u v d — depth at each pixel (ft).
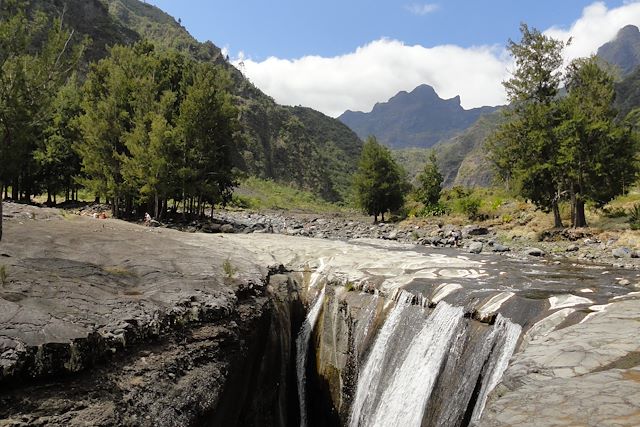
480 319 32.04
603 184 86.07
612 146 83.66
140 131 98.68
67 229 51.42
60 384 19.27
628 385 15.81
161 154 97.96
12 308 22.03
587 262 60.70
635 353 19.42
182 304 27.35
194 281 32.27
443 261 56.29
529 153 96.48
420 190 179.83
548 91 98.27
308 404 43.60
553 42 96.73
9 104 32.86
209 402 23.97
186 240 55.88
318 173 502.79
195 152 104.27
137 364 22.39
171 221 107.86
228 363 27.07
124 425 19.16
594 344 21.07
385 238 100.83
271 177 443.73
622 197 112.98
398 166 184.96
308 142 547.08
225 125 111.24
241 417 32.14
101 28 367.86
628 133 85.40
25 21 33.83
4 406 17.34
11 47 32.89
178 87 125.08
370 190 159.84
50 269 30.58
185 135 101.91
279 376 38.99
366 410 37.32
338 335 42.70
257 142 459.73
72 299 24.93
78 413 18.40
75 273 30.55
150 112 101.55
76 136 117.08
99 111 102.68
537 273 48.60
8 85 33.04
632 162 86.69
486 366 29.40
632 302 29.58
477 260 59.88
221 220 123.65
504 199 135.85
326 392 42.06
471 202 127.44
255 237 72.74
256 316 32.48
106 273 31.99
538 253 70.79
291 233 104.32
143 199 101.71
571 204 93.30
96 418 18.52
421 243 88.33
